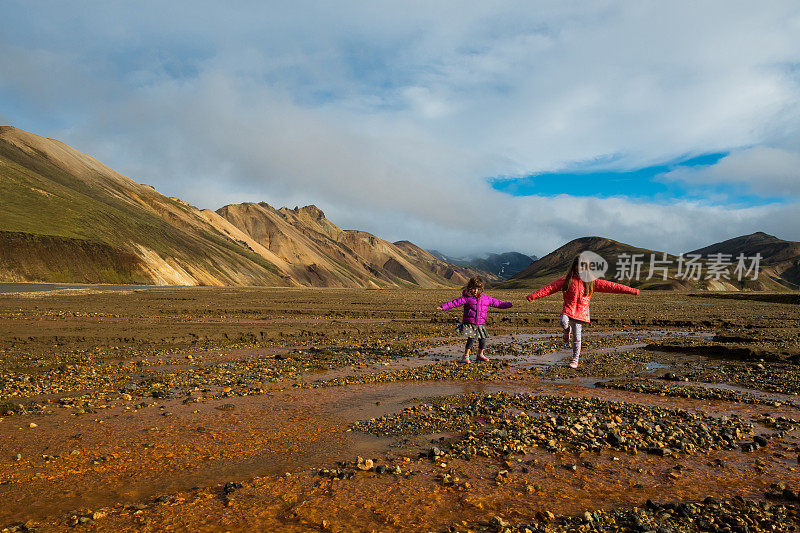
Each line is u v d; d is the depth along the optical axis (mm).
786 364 11961
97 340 15438
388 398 8695
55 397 8594
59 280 124125
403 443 6043
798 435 6504
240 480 4793
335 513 3955
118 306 30375
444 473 4953
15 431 6488
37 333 16094
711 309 34344
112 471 5031
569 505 4180
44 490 4500
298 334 18500
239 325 20219
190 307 30797
